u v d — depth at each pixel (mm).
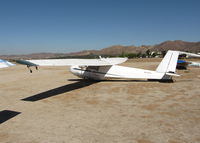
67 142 4332
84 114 6352
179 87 10742
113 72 12805
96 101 8070
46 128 5219
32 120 5895
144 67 30016
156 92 9539
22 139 4570
